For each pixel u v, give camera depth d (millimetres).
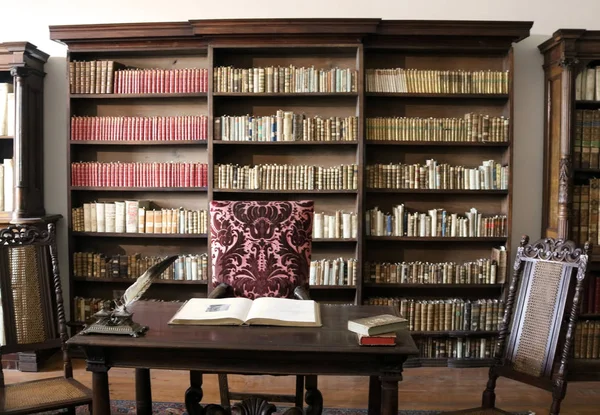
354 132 4219
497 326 4285
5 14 4602
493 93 4246
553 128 4289
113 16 4586
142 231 4391
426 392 3783
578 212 4082
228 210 3240
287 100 4484
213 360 2102
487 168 4281
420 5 4484
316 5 4516
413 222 4305
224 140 4250
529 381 2666
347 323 2334
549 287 2725
